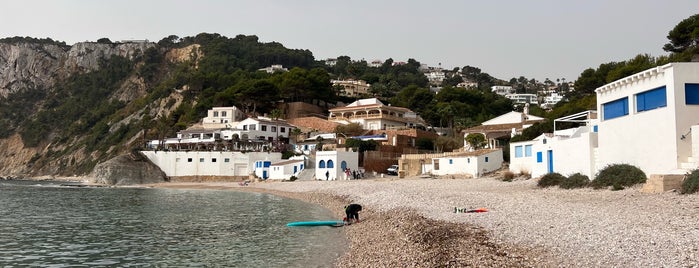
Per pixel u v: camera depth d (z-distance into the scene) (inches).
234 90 5487.2
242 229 1312.7
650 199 1121.4
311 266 831.7
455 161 2864.2
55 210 1891.0
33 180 6033.5
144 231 1305.4
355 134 4483.3
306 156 3754.9
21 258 962.7
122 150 6072.8
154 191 3102.9
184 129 5108.3
